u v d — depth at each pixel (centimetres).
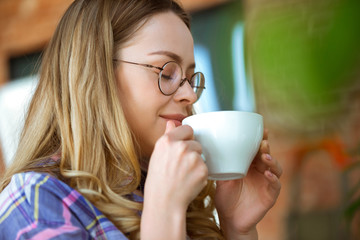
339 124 245
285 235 244
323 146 247
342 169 237
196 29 286
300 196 246
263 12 268
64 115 92
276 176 97
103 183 84
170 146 73
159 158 73
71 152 88
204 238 102
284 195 249
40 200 74
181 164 72
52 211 74
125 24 96
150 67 93
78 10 101
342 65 247
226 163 78
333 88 248
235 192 102
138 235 79
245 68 272
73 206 76
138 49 94
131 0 98
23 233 72
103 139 91
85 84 93
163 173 72
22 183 77
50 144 94
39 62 117
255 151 82
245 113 79
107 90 93
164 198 71
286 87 259
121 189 86
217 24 282
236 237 101
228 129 77
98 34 96
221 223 104
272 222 249
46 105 97
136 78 93
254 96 268
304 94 255
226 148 77
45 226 72
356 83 244
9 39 332
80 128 90
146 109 93
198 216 104
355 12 245
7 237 74
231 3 278
